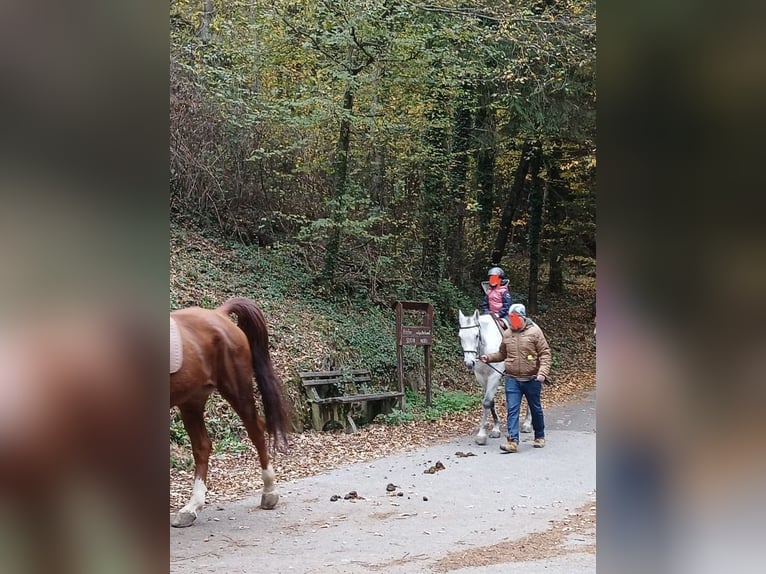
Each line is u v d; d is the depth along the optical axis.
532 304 18.56
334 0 11.24
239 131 12.35
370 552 4.50
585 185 17.80
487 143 15.41
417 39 11.58
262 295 11.34
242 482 6.74
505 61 13.41
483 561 4.24
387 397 10.18
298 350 10.25
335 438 9.00
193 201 12.49
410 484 6.57
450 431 9.60
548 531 4.93
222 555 4.45
